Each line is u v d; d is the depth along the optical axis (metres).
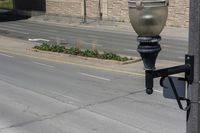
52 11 62.81
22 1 68.25
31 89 17.52
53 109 14.19
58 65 23.91
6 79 19.95
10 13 68.81
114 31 43.81
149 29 4.62
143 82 18.47
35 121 12.91
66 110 14.02
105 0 53.72
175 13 44.97
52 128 12.21
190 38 4.80
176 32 41.09
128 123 12.40
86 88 17.45
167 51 29.42
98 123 12.52
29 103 15.08
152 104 14.40
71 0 59.28
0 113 13.85
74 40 36.72
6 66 23.92
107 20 53.72
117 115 13.26
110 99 15.37
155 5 4.52
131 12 4.63
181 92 5.02
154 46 4.69
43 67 23.33
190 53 4.83
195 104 4.88
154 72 4.75
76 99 15.52
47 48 28.97
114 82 18.62
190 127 4.95
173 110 13.56
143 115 13.14
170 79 5.05
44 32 44.03
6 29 48.03
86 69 22.34
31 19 60.38
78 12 58.50
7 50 30.72
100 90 16.98
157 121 12.48
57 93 16.62
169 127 11.91
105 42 35.12
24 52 29.42
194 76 4.83
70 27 48.94
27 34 42.50
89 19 55.62
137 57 25.61
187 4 43.88
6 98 15.91
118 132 11.64
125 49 30.70
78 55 26.20
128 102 14.82
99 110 13.91
